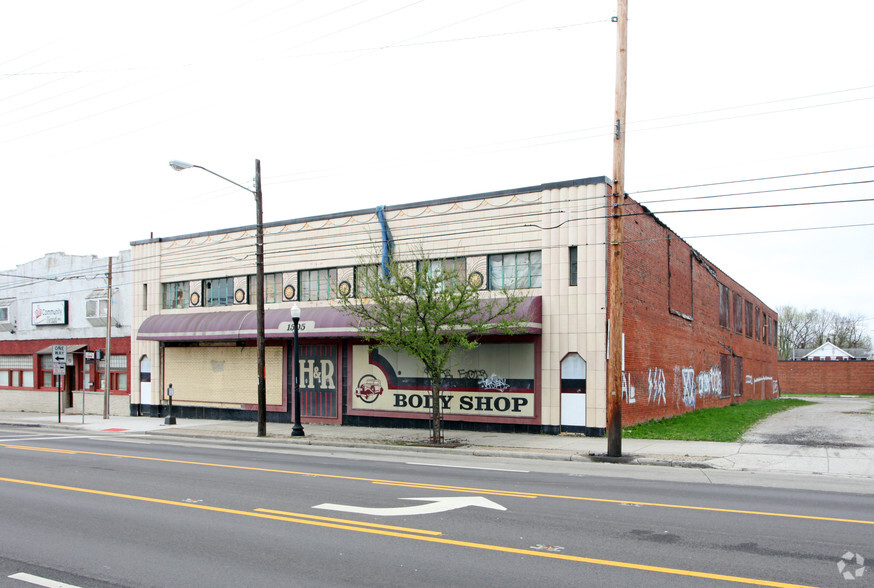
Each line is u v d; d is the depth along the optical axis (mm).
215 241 28203
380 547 7707
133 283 30453
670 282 26344
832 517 9195
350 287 24234
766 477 13258
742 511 9617
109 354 29328
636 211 22250
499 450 17172
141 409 29984
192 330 26812
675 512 9547
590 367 19688
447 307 18188
